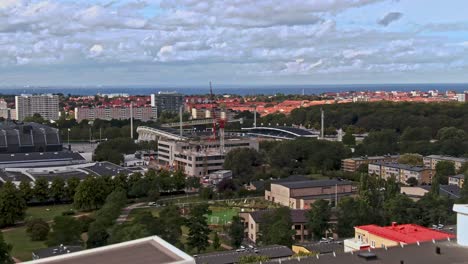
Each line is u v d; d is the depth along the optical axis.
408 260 103.19
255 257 159.25
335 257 105.44
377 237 159.00
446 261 102.88
